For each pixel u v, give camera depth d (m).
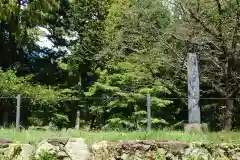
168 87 15.81
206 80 13.25
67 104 18.50
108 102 16.11
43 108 16.84
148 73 15.34
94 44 19.38
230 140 7.10
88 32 19.28
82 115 19.19
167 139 7.06
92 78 20.55
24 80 15.85
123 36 15.07
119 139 7.01
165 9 14.29
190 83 8.88
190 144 6.83
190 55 8.99
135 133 7.43
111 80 16.28
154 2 14.18
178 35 12.95
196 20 12.26
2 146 6.74
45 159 6.59
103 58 17.72
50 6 16.25
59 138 6.79
